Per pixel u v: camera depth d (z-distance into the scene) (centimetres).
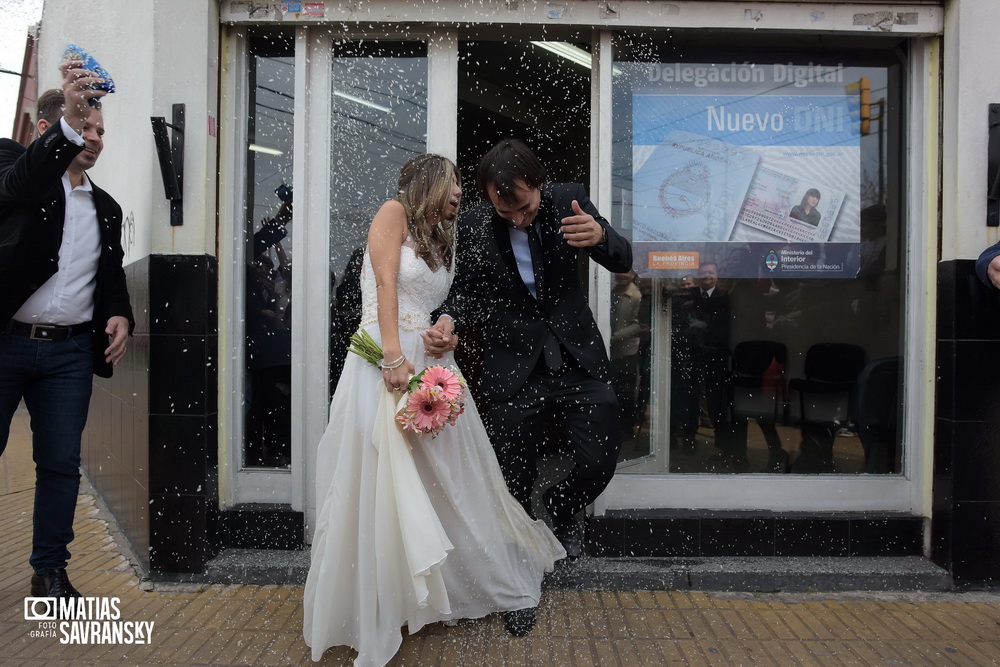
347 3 286
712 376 309
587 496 270
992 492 278
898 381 308
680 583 279
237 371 302
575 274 261
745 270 307
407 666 217
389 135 302
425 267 231
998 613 259
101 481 405
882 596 274
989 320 278
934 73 293
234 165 297
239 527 298
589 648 230
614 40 299
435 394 210
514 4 286
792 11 288
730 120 305
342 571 219
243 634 239
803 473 310
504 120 385
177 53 280
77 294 256
